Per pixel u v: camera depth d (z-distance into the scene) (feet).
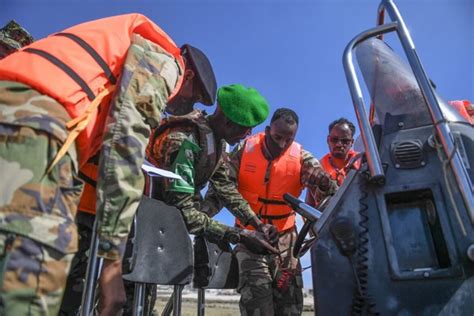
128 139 4.19
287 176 10.34
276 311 9.93
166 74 4.81
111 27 4.83
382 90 5.35
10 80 4.06
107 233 4.02
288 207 10.37
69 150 4.03
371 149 4.67
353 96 4.96
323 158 13.30
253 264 9.39
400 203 4.68
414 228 4.54
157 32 5.24
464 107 6.51
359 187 4.72
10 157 3.67
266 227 8.18
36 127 3.76
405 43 5.07
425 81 4.74
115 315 4.28
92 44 4.56
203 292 9.05
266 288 9.27
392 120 4.98
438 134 4.54
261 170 10.31
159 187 7.38
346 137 12.57
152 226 6.28
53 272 3.61
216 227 7.35
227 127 8.14
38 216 3.59
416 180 4.57
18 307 3.43
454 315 4.09
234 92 8.23
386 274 4.35
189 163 7.15
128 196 4.09
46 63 4.18
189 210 7.10
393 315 4.22
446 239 4.30
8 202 3.55
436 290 4.19
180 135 7.29
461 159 4.45
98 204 4.05
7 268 3.42
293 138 10.44
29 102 3.90
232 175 10.41
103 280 4.29
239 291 9.59
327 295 4.45
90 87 4.31
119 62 4.66
